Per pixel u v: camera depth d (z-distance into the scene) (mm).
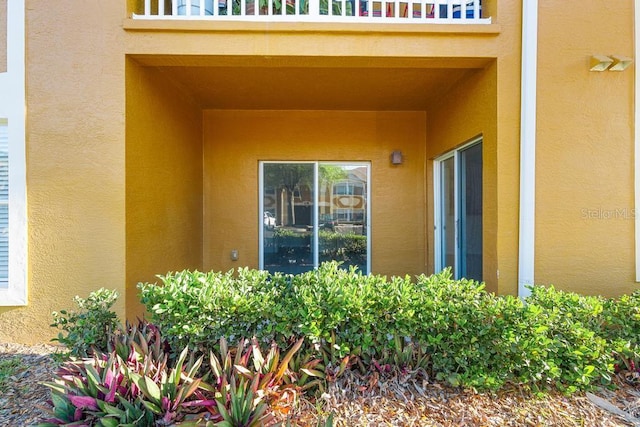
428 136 5656
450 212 5141
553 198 3641
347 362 2496
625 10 3631
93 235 3580
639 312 2875
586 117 3631
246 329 2582
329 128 5789
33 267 3592
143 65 3842
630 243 3672
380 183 5820
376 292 2711
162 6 3555
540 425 2279
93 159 3559
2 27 3521
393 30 3543
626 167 3652
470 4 4047
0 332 3611
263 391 2188
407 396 2500
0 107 3525
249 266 5781
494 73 3666
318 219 5871
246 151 5762
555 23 3600
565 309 2822
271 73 4168
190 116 5203
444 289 2857
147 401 2047
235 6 4180
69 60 3529
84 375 2248
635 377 2654
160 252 4285
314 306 2529
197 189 5500
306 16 3604
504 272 3656
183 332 2506
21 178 3545
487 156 3832
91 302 2865
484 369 2555
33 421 2426
